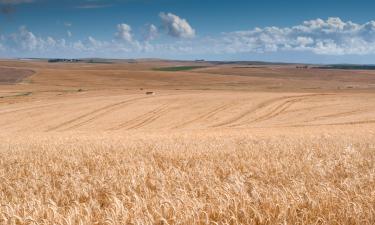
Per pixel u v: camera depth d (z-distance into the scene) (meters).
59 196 9.55
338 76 193.25
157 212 6.94
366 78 183.12
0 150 19.91
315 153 16.86
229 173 12.37
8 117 65.19
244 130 42.38
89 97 85.38
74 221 6.82
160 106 70.31
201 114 64.12
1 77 151.62
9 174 12.75
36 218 7.15
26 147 21.19
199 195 9.16
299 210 7.44
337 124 51.34
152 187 10.44
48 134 41.06
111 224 6.55
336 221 6.94
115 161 14.95
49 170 13.47
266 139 25.44
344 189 9.21
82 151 18.31
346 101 72.50
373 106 66.81
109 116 64.38
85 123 60.53
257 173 11.84
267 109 66.50
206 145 20.69
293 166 12.83
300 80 164.38
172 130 47.94
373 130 36.50
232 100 74.00
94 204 8.17
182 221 6.73
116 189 10.04
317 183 10.17
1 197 9.60
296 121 56.84
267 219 6.96
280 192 8.34
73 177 11.31
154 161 14.65
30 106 74.31
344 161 13.95
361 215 7.08
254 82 147.00
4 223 7.10
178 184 9.92
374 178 10.70
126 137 31.02
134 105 71.75
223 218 7.04
